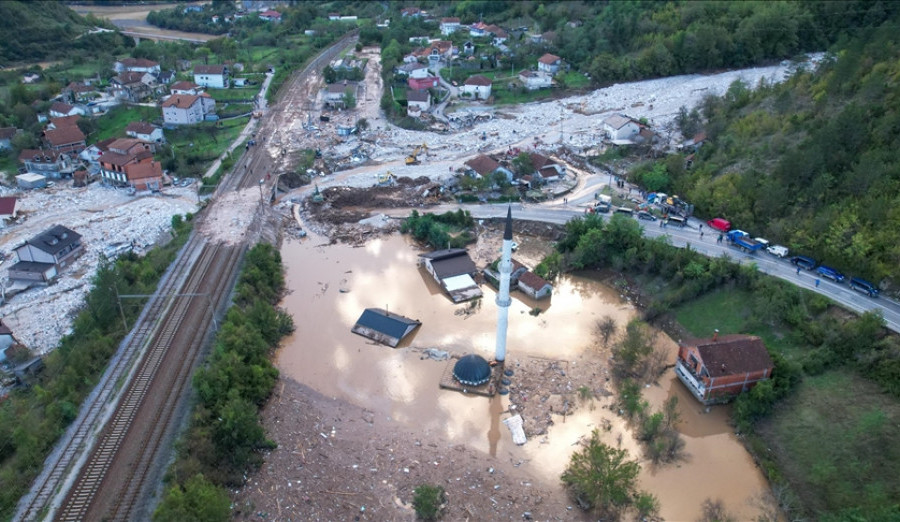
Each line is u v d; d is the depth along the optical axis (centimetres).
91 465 6038
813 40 19212
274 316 8675
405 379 7831
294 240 11638
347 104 18225
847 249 8450
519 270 9906
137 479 5881
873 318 7194
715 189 10900
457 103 18438
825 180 9444
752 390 7062
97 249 11075
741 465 6506
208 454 6112
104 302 8162
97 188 13988
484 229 11581
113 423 6575
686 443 6788
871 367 6994
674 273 9406
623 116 15250
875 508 5597
